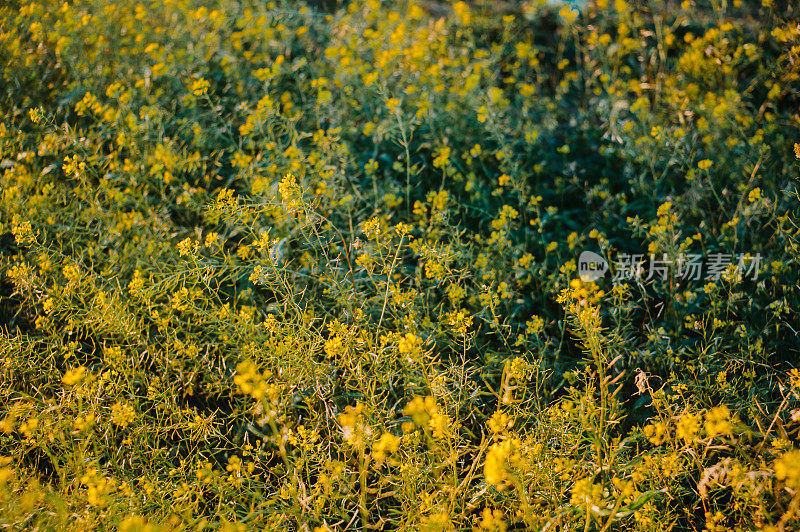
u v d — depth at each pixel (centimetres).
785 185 329
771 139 368
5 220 310
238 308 294
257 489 214
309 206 258
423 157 367
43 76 400
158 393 231
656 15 452
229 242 326
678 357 249
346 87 391
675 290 287
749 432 206
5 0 439
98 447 225
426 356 225
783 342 270
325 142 332
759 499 191
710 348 270
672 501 224
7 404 243
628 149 352
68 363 266
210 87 419
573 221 354
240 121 405
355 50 434
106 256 303
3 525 178
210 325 263
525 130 389
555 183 371
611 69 468
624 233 345
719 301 267
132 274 297
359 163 374
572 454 222
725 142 360
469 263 298
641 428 248
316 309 287
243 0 473
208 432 227
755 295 289
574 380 238
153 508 204
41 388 252
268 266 253
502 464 172
